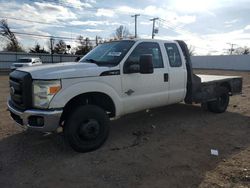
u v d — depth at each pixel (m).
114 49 5.64
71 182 3.82
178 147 5.13
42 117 4.34
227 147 5.16
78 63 5.21
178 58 6.45
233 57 45.34
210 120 7.08
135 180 3.87
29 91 4.46
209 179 3.88
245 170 4.15
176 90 6.39
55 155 4.71
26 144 5.22
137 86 5.50
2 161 4.48
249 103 9.67
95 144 4.89
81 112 4.66
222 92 7.73
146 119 7.09
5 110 8.27
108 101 5.19
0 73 31.69
